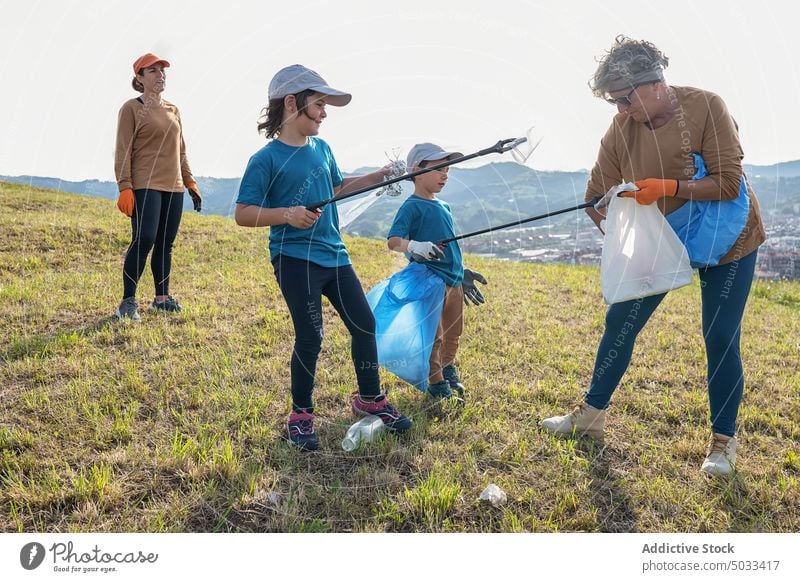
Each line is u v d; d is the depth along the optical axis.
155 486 2.55
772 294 6.89
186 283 5.57
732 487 2.69
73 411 3.04
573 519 2.46
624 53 2.62
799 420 3.37
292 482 2.62
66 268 5.93
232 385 3.44
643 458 2.91
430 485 2.56
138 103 4.43
